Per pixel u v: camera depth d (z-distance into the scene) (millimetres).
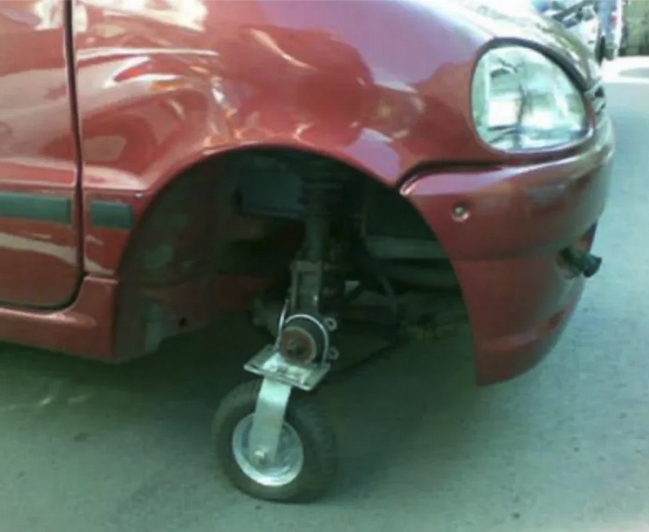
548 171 2127
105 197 2289
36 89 2332
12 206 2412
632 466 2568
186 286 2582
